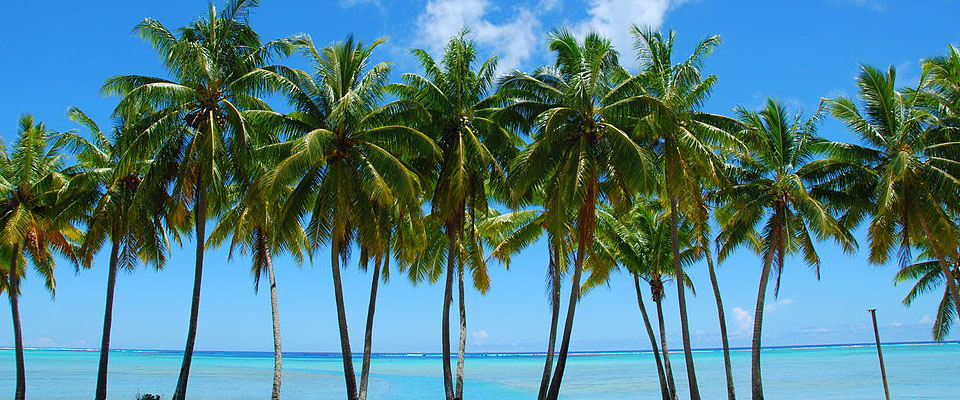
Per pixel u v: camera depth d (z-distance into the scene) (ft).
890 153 85.05
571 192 71.31
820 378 197.57
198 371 261.44
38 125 92.84
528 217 94.68
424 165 83.05
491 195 92.22
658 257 101.09
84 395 136.77
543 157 73.41
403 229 77.05
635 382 197.57
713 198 87.61
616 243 101.86
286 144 75.56
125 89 76.13
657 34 83.66
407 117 78.54
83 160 89.51
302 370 286.05
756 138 78.54
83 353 562.25
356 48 82.43
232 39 78.79
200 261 76.74
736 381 198.29
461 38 83.30
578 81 72.74
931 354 369.09
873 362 285.64
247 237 97.19
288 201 74.79
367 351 79.71
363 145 74.43
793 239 87.61
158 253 86.63
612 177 78.23
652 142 79.15
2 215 89.97
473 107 83.15
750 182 87.97
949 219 85.46
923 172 81.35
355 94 72.33
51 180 88.63
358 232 78.33
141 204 76.07
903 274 119.44
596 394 156.76
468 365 360.07
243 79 75.00
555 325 76.74
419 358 555.69
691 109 80.12
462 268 94.17
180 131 75.72
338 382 200.44
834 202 86.58
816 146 89.97
